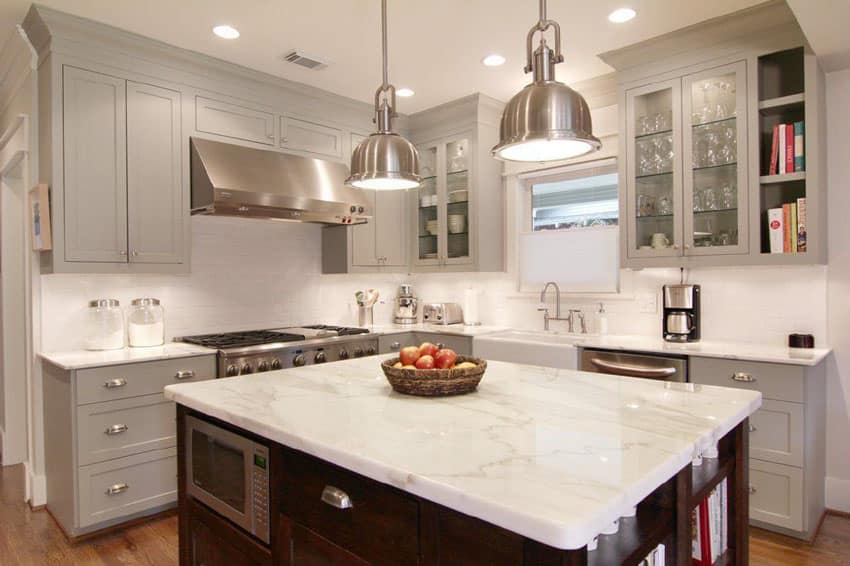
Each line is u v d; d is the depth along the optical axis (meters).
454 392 1.74
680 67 3.20
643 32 3.07
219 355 3.17
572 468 1.09
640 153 3.41
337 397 1.75
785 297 3.16
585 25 2.98
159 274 3.50
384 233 4.53
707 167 3.14
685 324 3.31
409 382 1.73
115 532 2.82
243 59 3.42
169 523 2.92
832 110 3.01
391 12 2.81
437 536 1.12
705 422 1.43
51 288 3.12
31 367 3.10
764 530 2.78
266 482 1.54
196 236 3.72
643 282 3.74
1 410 4.03
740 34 2.97
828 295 3.03
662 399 1.70
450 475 1.06
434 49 3.27
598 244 3.98
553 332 4.15
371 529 1.25
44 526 2.89
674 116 3.23
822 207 2.89
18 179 3.84
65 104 2.89
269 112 3.76
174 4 2.73
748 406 1.63
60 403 2.83
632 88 3.39
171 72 3.29
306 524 1.42
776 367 2.66
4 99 3.72
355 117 4.32
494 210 4.44
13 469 3.79
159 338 3.32
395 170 1.94
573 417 1.49
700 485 1.47
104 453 2.77
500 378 2.04
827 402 3.03
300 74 3.67
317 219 3.81
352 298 4.68
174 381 3.00
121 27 2.97
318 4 2.72
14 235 3.86
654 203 3.37
